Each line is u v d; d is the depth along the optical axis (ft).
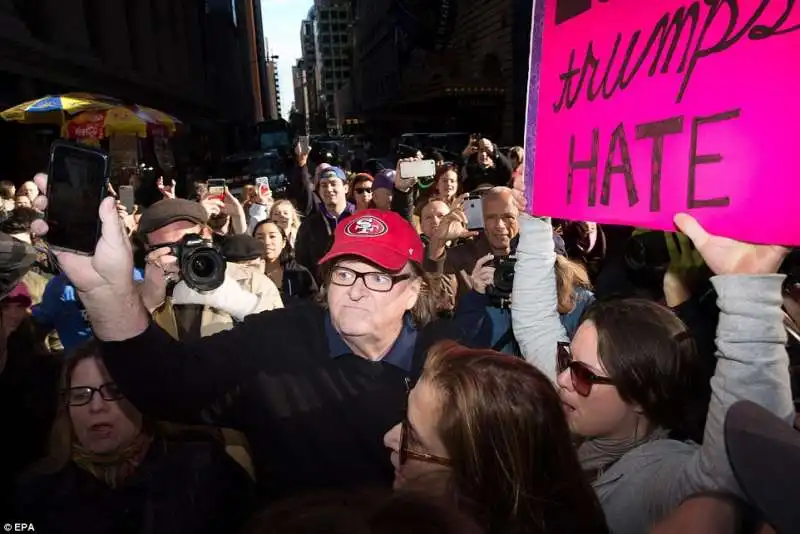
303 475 5.91
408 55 114.93
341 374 6.01
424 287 6.52
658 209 5.11
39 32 59.31
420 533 2.32
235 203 17.21
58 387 6.36
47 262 11.33
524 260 7.04
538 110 6.64
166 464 6.14
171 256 7.05
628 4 5.59
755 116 4.42
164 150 53.06
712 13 4.82
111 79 78.64
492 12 79.15
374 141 169.68
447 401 3.90
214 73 172.04
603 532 3.89
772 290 4.04
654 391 4.94
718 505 3.90
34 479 6.05
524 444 3.73
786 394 3.94
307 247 17.38
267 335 6.21
